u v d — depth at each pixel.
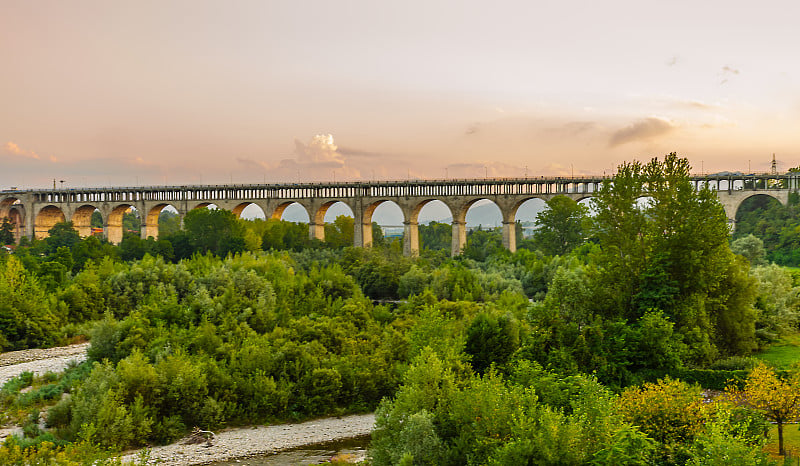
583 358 46.47
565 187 141.50
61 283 91.12
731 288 54.91
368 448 42.12
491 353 52.16
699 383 45.03
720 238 54.50
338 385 52.84
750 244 104.50
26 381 55.28
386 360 57.06
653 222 56.59
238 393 51.00
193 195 166.00
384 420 35.66
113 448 41.28
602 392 29.42
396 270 103.81
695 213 54.78
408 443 31.52
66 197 180.00
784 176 132.25
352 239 161.25
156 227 169.00
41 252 146.88
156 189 166.62
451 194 144.25
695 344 49.12
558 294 54.62
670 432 29.19
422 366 36.06
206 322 60.38
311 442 45.22
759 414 30.44
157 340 57.53
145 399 46.28
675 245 54.28
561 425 26.23
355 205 151.50
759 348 56.38
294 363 53.91
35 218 178.88
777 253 123.44
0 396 50.41
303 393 52.25
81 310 82.31
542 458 25.56
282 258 115.44
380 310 75.94
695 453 26.39
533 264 101.81
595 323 49.88
